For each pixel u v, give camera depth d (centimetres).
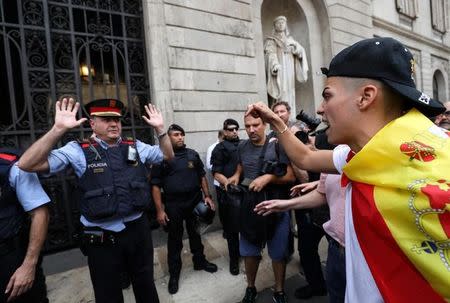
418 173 65
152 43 480
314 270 302
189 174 363
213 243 456
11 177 200
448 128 321
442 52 1328
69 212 420
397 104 76
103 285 224
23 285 198
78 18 455
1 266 198
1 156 208
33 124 408
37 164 198
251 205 267
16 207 204
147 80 497
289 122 362
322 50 788
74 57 438
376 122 77
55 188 414
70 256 403
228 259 410
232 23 573
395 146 69
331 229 168
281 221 279
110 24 470
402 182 66
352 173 77
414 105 76
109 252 226
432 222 62
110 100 237
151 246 252
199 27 529
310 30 769
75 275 362
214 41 547
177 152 369
